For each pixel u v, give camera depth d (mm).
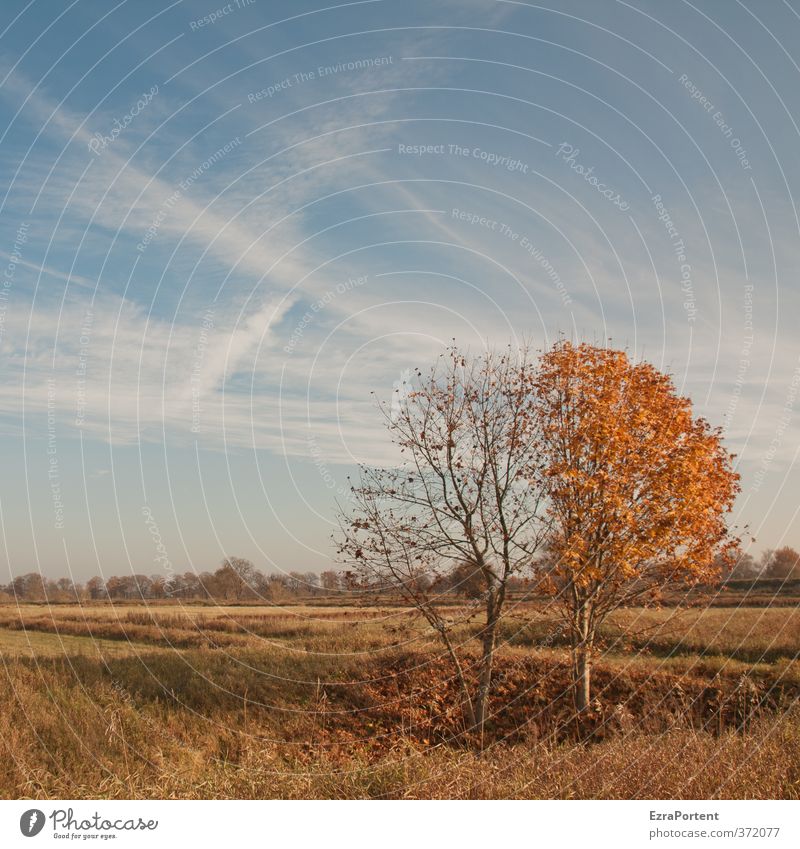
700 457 14508
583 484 14336
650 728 11781
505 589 15938
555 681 17562
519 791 8352
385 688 18969
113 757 10852
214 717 17578
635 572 14500
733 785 7746
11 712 12875
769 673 18531
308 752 14484
